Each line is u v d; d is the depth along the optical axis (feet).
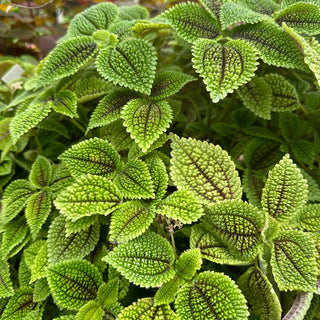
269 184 1.94
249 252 1.88
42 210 2.12
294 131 2.36
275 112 2.49
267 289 1.89
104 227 2.10
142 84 2.04
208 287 1.83
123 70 2.06
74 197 1.91
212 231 1.94
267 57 2.06
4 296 2.04
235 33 2.15
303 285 1.82
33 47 3.56
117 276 1.95
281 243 1.89
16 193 2.22
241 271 2.03
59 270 1.88
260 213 1.88
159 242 1.90
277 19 2.19
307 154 2.29
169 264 1.88
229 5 2.15
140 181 1.98
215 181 1.96
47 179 2.21
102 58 2.07
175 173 1.96
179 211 1.90
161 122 2.03
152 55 2.07
